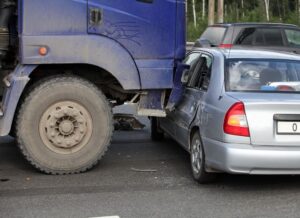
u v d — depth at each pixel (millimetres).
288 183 6309
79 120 6648
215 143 5758
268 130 5535
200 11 57719
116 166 7164
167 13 6836
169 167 7125
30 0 6445
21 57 6500
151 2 6766
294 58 6586
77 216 5172
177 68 6980
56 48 6531
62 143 6617
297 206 5477
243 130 5543
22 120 6531
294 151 5531
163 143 8695
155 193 5930
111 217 5141
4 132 6484
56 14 6500
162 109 7043
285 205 5508
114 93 7289
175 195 5852
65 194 5883
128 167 7113
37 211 5320
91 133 6715
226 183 6301
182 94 7195
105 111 6723
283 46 12961
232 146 5566
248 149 5531
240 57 6496
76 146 6688
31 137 6555
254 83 6160
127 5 6688
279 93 6012
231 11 51688
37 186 6191
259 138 5535
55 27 6516
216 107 5887
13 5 6953
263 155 5504
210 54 6879
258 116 5555
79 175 6688
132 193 5930
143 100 6996
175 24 6883
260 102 5574
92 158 6730
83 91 6625
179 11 6898
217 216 5172
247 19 46406
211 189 6078
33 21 6465
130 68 6762
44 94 6531
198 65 7184
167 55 6883
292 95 5945
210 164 5883
